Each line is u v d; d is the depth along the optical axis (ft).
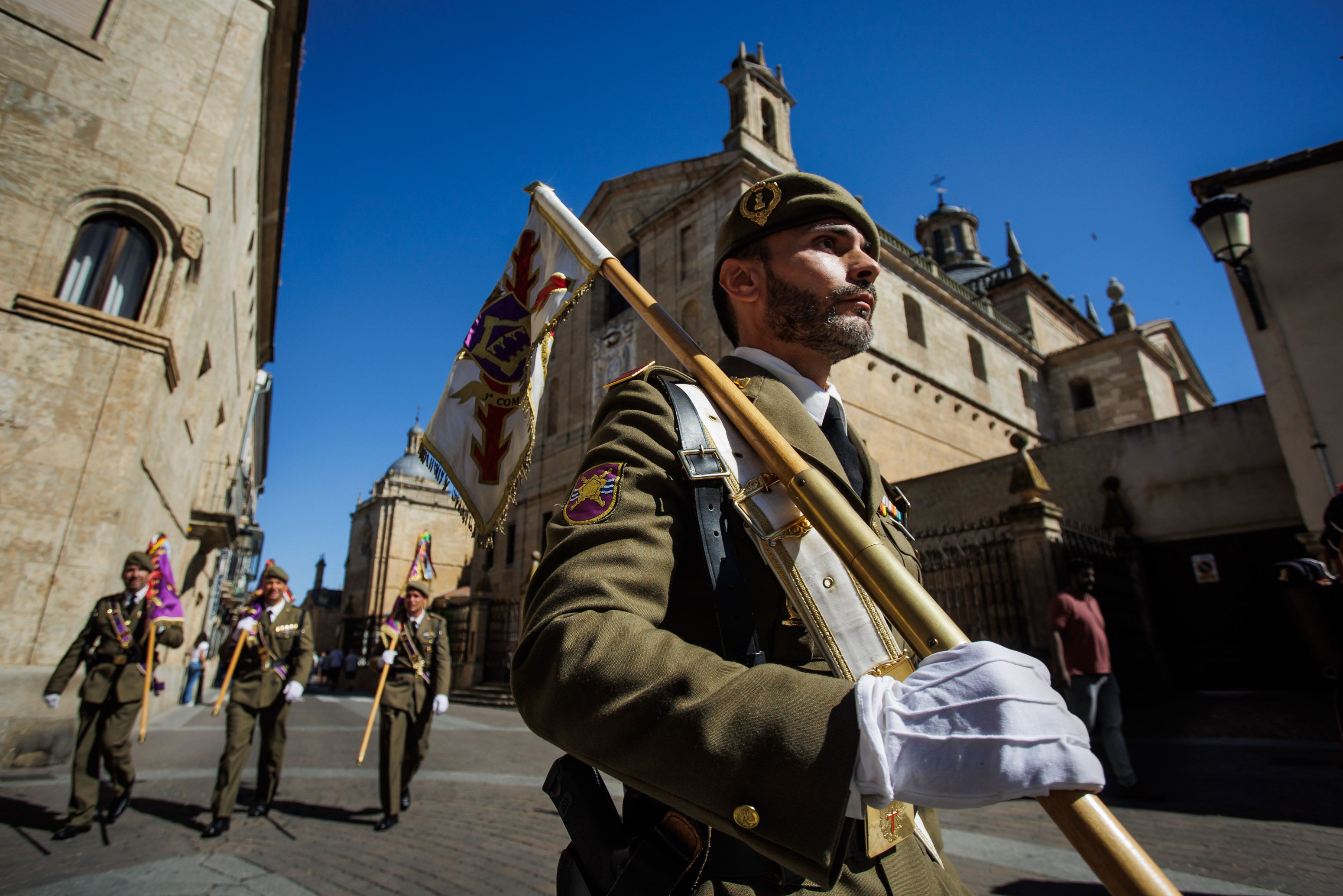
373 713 17.94
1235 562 33.96
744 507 2.86
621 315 72.49
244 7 36.78
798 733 1.73
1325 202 27.96
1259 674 32.35
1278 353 27.71
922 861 2.87
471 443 6.01
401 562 142.72
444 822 16.62
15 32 28.68
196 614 59.26
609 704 1.98
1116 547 35.53
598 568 2.42
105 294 29.48
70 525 25.20
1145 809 15.94
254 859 13.29
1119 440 38.17
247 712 16.28
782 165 70.28
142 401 27.81
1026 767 1.49
